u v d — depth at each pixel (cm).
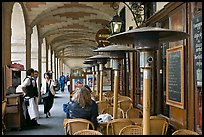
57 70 4244
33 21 1481
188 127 535
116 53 598
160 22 730
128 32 361
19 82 1156
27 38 1453
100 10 1496
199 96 490
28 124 1023
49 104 1263
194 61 503
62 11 1544
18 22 1402
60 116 1288
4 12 1013
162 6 729
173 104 598
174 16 614
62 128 991
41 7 1452
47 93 1266
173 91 599
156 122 533
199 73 481
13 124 951
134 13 945
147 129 378
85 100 546
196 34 493
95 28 1895
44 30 1972
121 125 527
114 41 417
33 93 1016
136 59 1017
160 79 732
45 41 2452
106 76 1551
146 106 377
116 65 609
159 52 725
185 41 549
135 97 1031
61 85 3141
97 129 553
